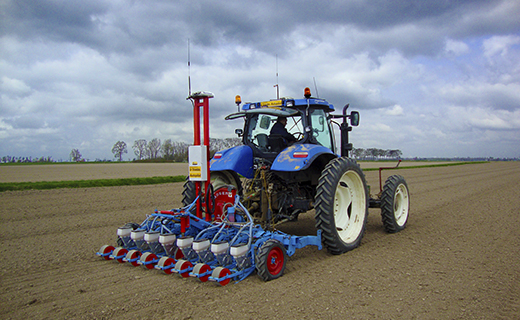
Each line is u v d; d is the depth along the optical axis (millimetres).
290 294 3164
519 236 5457
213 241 3676
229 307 2883
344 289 3285
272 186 4715
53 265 4199
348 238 4867
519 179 17906
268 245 3518
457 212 7871
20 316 2801
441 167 38969
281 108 4930
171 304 2969
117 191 12180
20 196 10578
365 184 5184
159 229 4203
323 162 5344
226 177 5281
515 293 3172
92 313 2820
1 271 3973
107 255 4371
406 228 6305
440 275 3684
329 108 5496
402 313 2756
